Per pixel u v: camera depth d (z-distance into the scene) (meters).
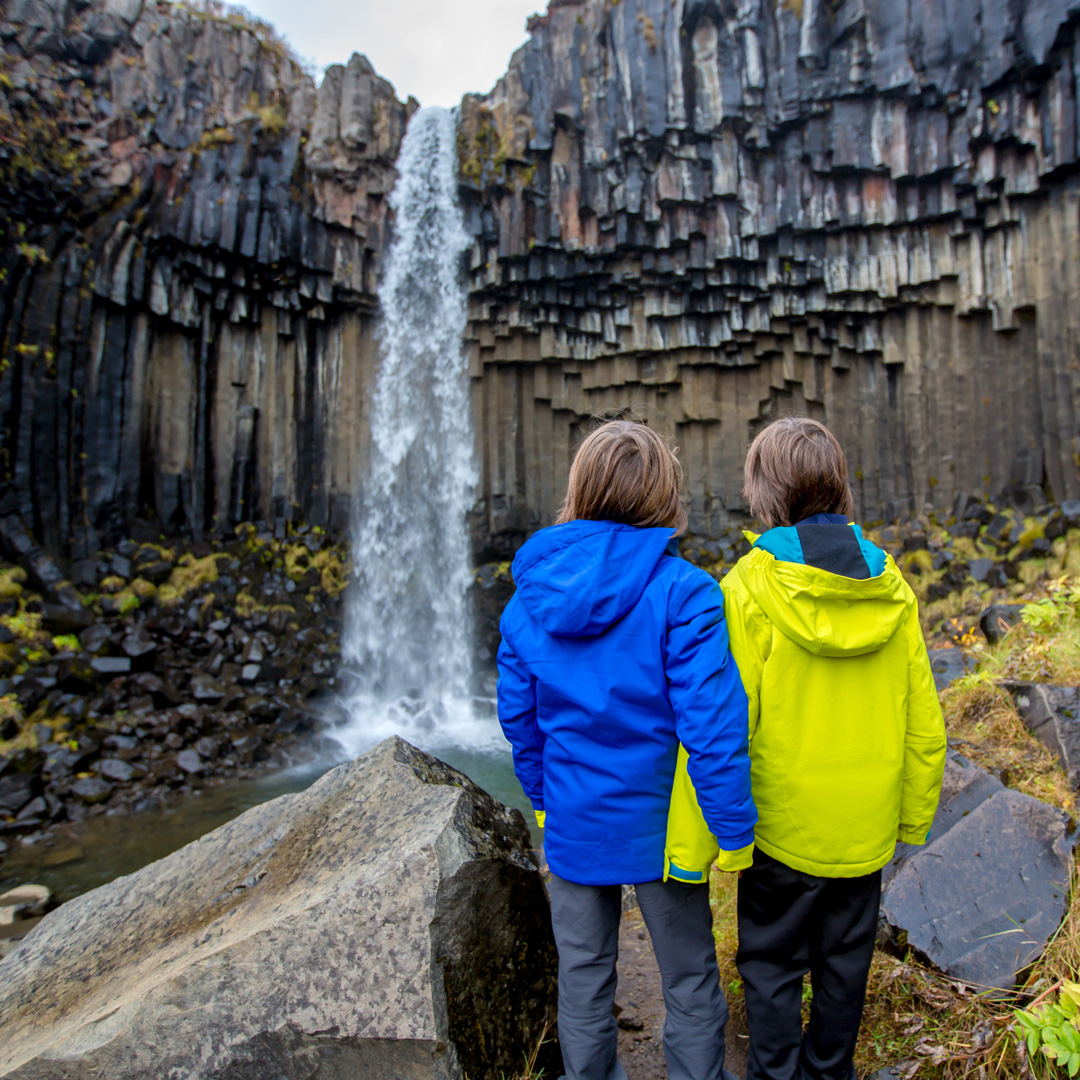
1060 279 11.30
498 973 2.24
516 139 13.38
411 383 14.58
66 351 10.89
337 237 13.73
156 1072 1.99
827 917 1.98
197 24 12.45
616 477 1.93
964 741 3.78
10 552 9.90
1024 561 10.60
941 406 12.90
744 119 12.83
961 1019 2.28
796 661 1.87
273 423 13.72
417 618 14.25
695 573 1.82
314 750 10.18
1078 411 11.02
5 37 10.95
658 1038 2.60
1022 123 11.30
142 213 11.62
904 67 11.78
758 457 2.11
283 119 12.98
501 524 15.23
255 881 2.57
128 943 2.56
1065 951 2.32
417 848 2.16
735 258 13.39
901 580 1.90
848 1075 2.03
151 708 9.63
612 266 14.15
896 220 12.59
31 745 8.21
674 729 1.82
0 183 10.22
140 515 12.09
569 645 1.87
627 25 13.07
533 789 2.06
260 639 11.64
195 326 12.62
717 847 1.84
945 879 2.69
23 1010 2.44
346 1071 2.00
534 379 15.58
